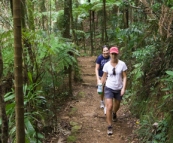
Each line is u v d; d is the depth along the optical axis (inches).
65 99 257.4
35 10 199.6
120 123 196.2
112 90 180.7
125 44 297.7
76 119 207.2
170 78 150.6
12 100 152.9
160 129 149.3
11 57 149.0
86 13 510.0
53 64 193.3
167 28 163.8
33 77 159.3
